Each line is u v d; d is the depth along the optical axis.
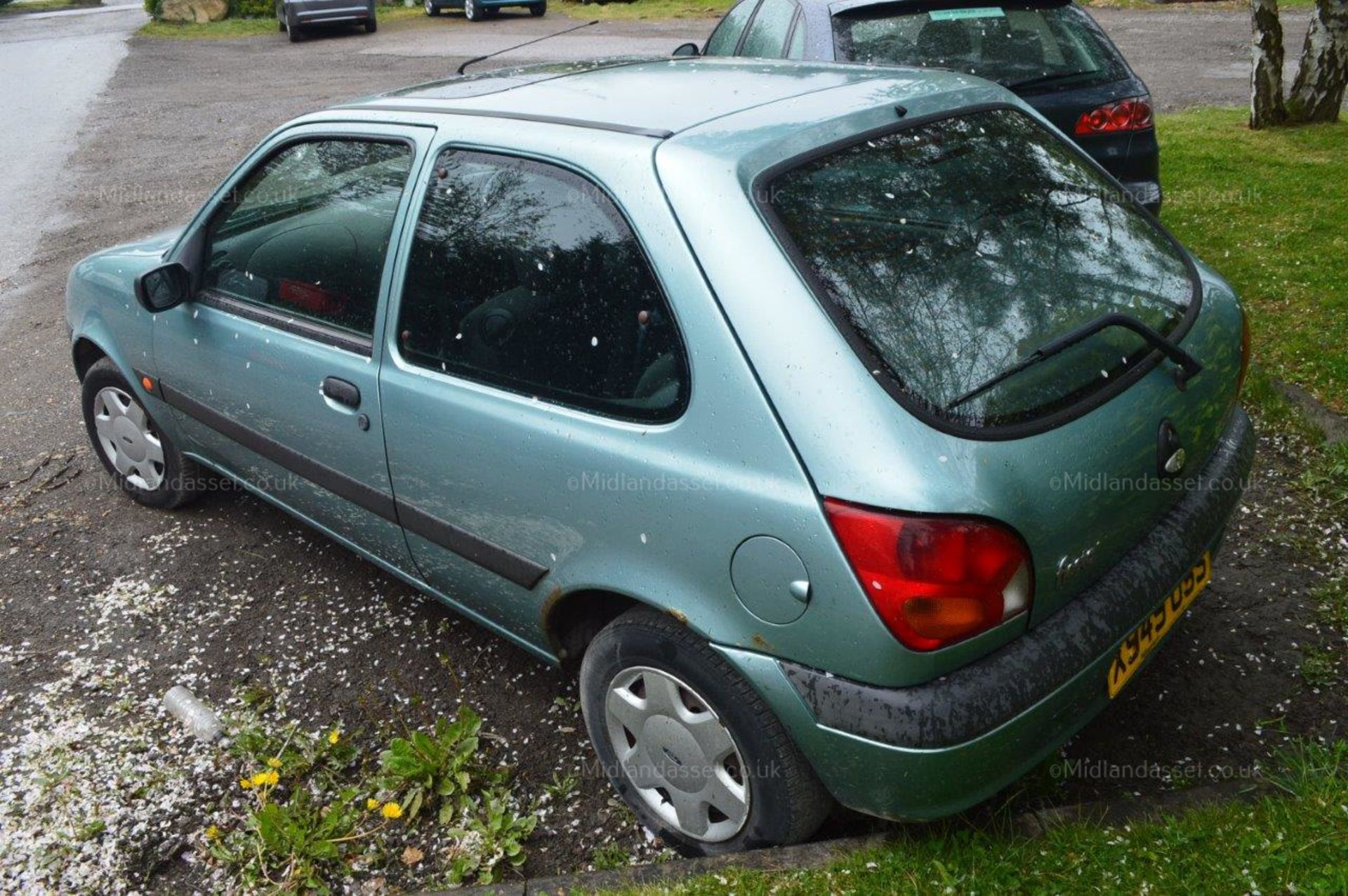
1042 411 2.23
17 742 3.30
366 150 3.19
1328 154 8.12
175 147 12.71
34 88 18.75
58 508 4.73
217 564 4.23
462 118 2.94
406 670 3.53
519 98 2.98
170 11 28.05
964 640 2.10
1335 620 3.28
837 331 2.15
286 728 3.26
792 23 5.86
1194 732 2.92
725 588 2.28
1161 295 2.70
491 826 2.77
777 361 2.16
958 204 2.55
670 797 2.65
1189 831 2.41
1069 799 2.71
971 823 2.54
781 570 2.17
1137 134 5.42
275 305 3.47
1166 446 2.42
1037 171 2.81
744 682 2.35
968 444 2.10
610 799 2.94
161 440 4.40
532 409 2.62
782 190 2.35
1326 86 9.02
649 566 2.43
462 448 2.81
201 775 3.12
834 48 5.54
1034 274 2.50
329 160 3.30
